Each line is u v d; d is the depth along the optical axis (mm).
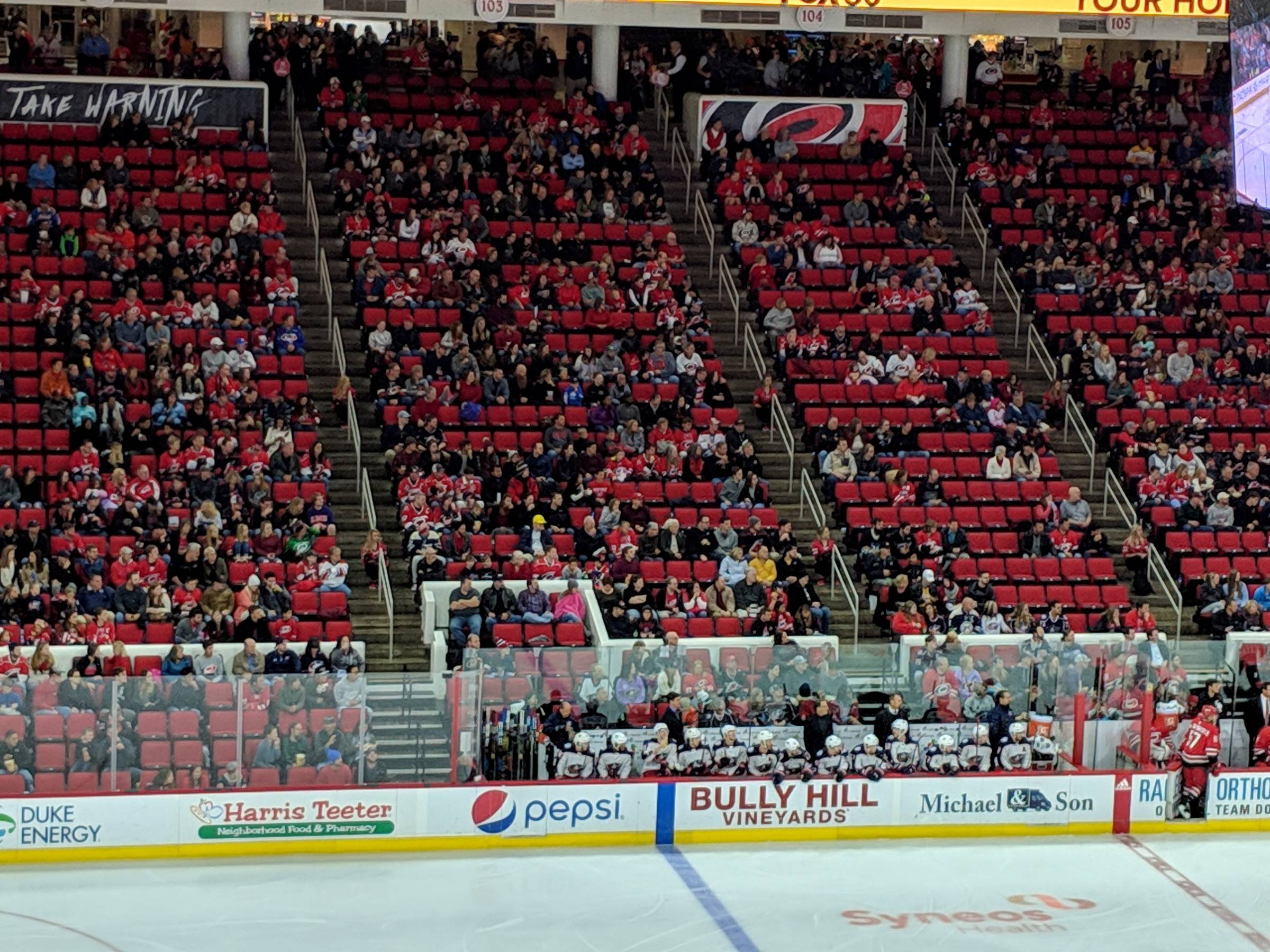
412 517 32281
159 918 23531
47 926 23125
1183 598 33781
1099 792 27984
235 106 40844
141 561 29625
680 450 34719
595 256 39375
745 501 33938
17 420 32906
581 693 27000
